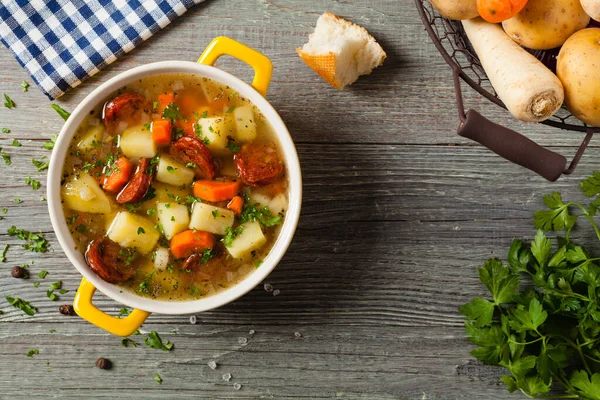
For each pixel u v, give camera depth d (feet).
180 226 2.13
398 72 2.35
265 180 2.12
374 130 2.36
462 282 2.37
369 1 2.34
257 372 2.39
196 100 2.14
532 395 2.23
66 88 2.32
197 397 2.39
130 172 2.12
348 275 2.37
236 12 2.35
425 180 2.37
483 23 2.03
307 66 2.35
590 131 2.01
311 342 2.38
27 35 2.31
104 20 2.31
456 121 2.36
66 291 2.37
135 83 2.13
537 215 2.29
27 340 2.38
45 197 2.36
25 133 2.35
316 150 2.36
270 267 2.12
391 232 2.37
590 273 2.22
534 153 1.88
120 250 2.13
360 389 2.39
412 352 2.38
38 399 2.38
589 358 2.28
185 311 2.11
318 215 2.37
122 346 2.38
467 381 2.38
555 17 1.93
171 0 2.31
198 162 2.11
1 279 2.37
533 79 1.91
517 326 2.21
